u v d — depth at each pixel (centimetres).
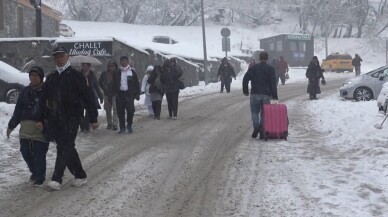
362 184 906
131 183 948
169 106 1822
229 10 8188
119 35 6794
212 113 2000
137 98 1517
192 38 7281
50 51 2612
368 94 2405
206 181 960
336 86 3369
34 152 916
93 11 7494
